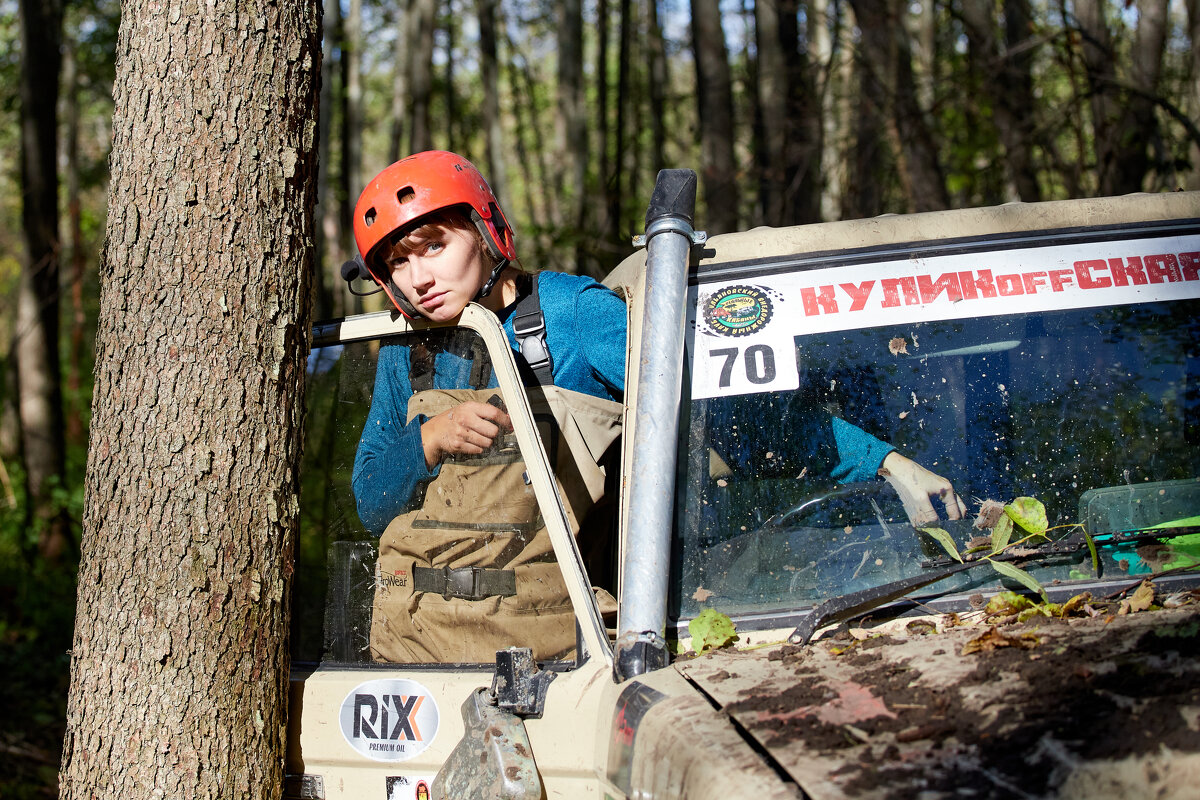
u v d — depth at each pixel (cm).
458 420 247
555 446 253
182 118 264
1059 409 238
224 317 262
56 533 1098
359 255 272
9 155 1889
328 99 1616
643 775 179
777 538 231
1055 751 143
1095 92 831
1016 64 923
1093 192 923
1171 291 247
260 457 263
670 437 222
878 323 246
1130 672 164
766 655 206
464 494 246
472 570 242
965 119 978
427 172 262
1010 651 184
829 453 237
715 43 1016
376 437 266
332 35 1634
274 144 271
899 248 252
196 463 259
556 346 270
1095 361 241
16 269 2214
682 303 234
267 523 263
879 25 935
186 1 266
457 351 259
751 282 251
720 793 153
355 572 261
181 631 256
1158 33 874
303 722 259
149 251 264
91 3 1670
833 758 153
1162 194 260
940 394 240
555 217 2162
